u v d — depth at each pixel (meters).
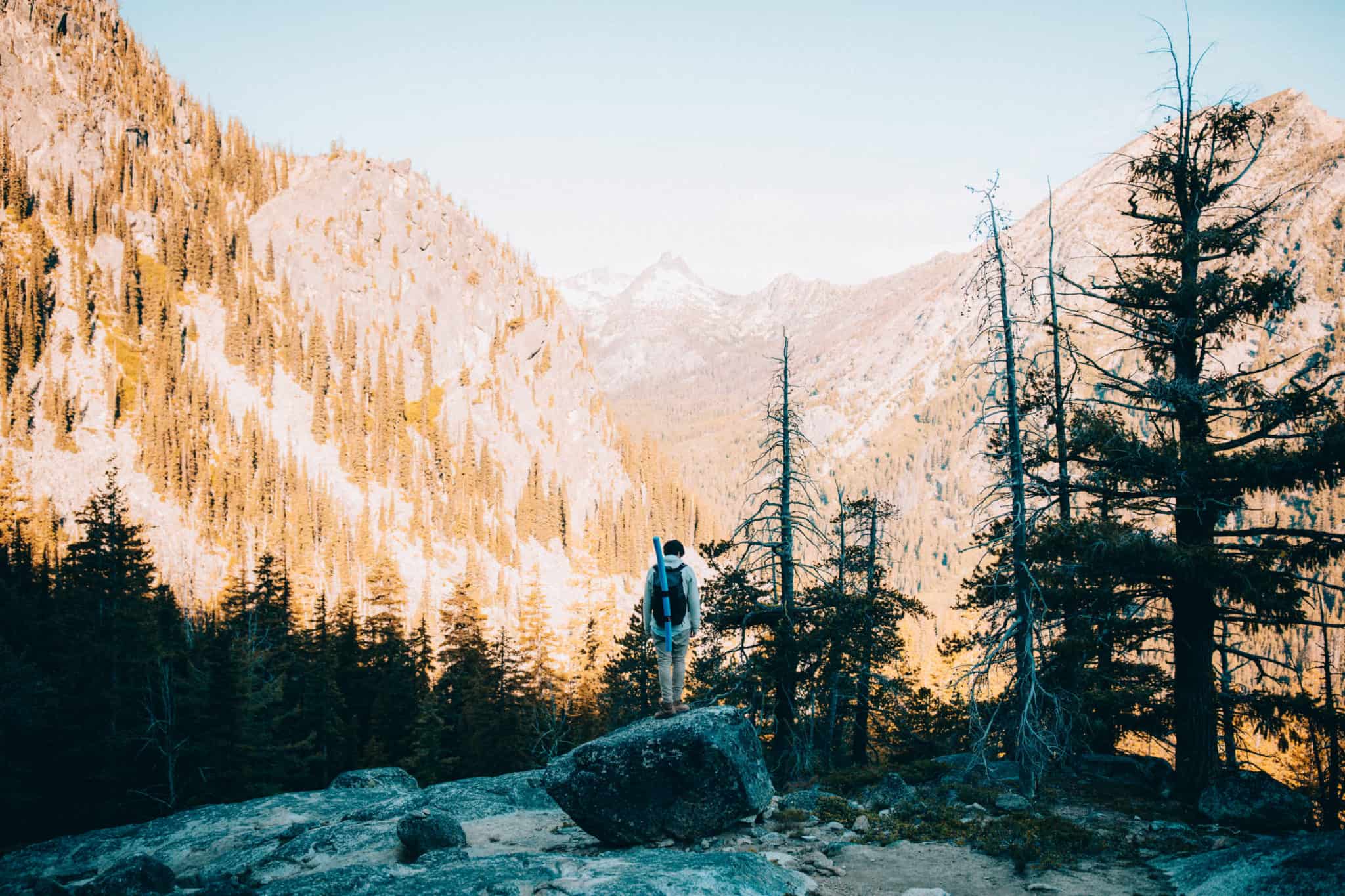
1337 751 17.03
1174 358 14.29
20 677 31.41
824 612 20.78
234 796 32.12
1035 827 10.46
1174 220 14.00
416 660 48.28
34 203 163.12
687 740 9.67
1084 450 14.13
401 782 20.02
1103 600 13.84
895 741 26.14
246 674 34.62
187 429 134.38
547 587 142.62
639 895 7.02
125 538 44.31
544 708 42.78
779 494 20.42
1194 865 8.46
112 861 15.05
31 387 129.12
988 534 15.16
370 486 154.00
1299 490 12.16
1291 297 12.64
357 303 197.38
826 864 9.20
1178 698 13.13
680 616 10.33
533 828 11.39
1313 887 6.56
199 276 177.38
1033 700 12.79
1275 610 11.88
